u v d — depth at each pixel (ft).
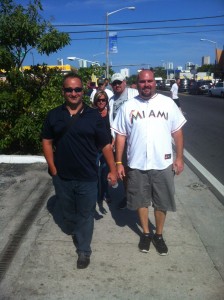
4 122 19.26
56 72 20.68
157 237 9.96
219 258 9.66
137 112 9.57
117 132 10.02
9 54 19.49
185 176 17.19
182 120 9.85
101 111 12.67
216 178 16.53
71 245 10.36
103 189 13.33
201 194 14.62
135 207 10.00
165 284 8.54
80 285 8.51
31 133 18.95
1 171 17.34
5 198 14.03
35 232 11.19
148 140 9.52
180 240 10.66
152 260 9.59
